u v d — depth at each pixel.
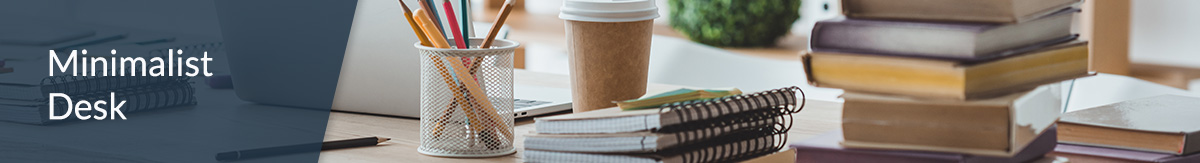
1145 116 0.75
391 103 0.99
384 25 0.97
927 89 0.57
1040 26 0.60
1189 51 3.70
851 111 0.62
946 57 0.56
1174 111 0.77
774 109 0.74
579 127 0.67
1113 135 0.70
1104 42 3.50
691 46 1.82
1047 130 0.65
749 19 4.67
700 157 0.66
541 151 0.69
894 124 0.60
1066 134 0.73
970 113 0.57
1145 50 3.79
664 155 0.64
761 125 0.72
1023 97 0.59
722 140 0.69
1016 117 0.57
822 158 0.63
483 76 0.80
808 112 1.03
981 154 0.57
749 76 1.79
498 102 0.81
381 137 0.86
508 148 0.82
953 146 0.58
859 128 0.61
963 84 0.55
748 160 0.69
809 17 4.89
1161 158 0.67
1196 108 0.79
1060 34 0.63
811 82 0.62
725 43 4.74
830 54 0.60
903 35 0.58
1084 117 0.74
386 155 0.81
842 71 0.60
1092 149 0.71
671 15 4.89
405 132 0.92
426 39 0.82
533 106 1.00
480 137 0.81
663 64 1.80
